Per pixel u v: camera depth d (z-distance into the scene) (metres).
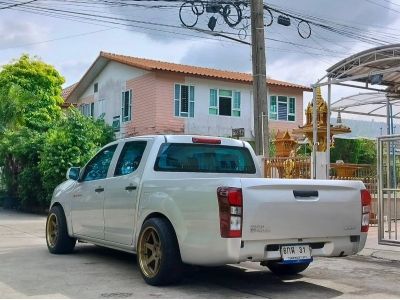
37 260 6.19
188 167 5.46
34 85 19.25
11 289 4.66
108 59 21.52
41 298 4.35
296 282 5.18
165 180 4.88
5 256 6.49
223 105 20.75
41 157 13.38
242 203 4.23
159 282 4.76
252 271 5.69
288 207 4.43
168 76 19.55
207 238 4.34
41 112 18.05
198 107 20.12
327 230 4.66
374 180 10.08
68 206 6.53
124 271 5.52
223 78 20.20
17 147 14.55
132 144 5.72
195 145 5.58
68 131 13.16
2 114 17.11
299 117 22.59
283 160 9.42
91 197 6.04
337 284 5.12
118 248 5.56
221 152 5.73
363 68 8.82
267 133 9.74
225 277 5.33
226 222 4.21
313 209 4.57
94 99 23.09
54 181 12.80
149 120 19.50
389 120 11.24
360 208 4.89
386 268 6.04
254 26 9.89
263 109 9.75
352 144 21.36
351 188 4.84
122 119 21.03
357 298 4.53
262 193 4.34
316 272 5.75
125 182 5.46
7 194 15.67
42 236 8.74
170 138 5.46
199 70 21.08
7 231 9.52
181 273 4.75
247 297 4.49
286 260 4.47
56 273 5.39
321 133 10.81
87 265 5.86
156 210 4.87
